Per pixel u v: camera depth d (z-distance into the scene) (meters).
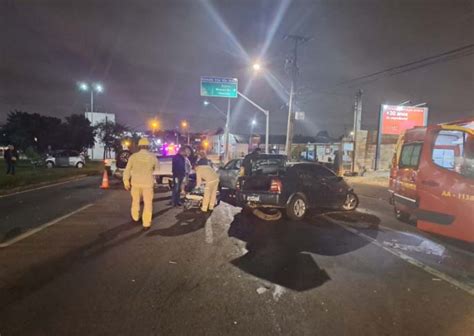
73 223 7.92
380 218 9.35
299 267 5.23
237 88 27.03
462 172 6.20
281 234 7.34
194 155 13.29
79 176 21.72
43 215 8.84
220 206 10.84
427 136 6.96
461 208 6.03
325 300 4.07
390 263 5.50
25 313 3.62
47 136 54.06
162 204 10.92
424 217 6.77
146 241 6.52
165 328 3.35
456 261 5.66
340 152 25.22
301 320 3.57
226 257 5.64
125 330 3.31
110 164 19.00
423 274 5.02
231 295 4.16
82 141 56.84
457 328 3.47
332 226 8.26
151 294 4.14
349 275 4.93
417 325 3.52
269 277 4.78
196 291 4.25
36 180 16.81
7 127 53.56
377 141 26.69
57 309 3.71
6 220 8.19
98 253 5.70
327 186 9.66
